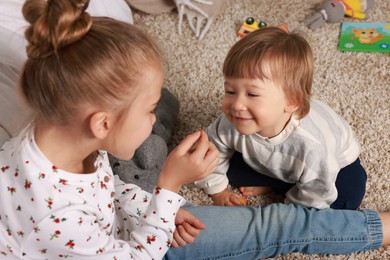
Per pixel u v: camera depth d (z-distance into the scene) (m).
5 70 1.06
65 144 0.73
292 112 1.00
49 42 0.62
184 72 1.51
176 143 1.36
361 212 1.11
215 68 1.52
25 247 0.75
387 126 1.35
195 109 1.43
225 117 1.12
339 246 1.08
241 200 1.22
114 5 1.51
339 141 1.09
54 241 0.74
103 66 0.65
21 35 1.07
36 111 0.69
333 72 1.49
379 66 1.50
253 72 0.93
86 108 0.68
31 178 0.71
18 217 0.73
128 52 0.67
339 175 1.18
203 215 1.06
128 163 1.18
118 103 0.69
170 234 0.86
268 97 0.95
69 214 0.73
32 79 0.66
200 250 1.04
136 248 0.85
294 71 0.95
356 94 1.43
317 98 1.42
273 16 1.68
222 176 1.22
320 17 1.62
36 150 0.71
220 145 1.14
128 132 0.74
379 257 1.12
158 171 1.21
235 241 1.05
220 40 1.61
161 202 0.85
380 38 1.56
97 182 0.80
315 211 1.10
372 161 1.28
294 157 1.05
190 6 1.60
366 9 1.64
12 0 1.20
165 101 1.33
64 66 0.64
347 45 1.55
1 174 0.74
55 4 0.60
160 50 0.72
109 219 0.84
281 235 1.06
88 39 0.65
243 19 1.67
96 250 0.78
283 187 1.22
